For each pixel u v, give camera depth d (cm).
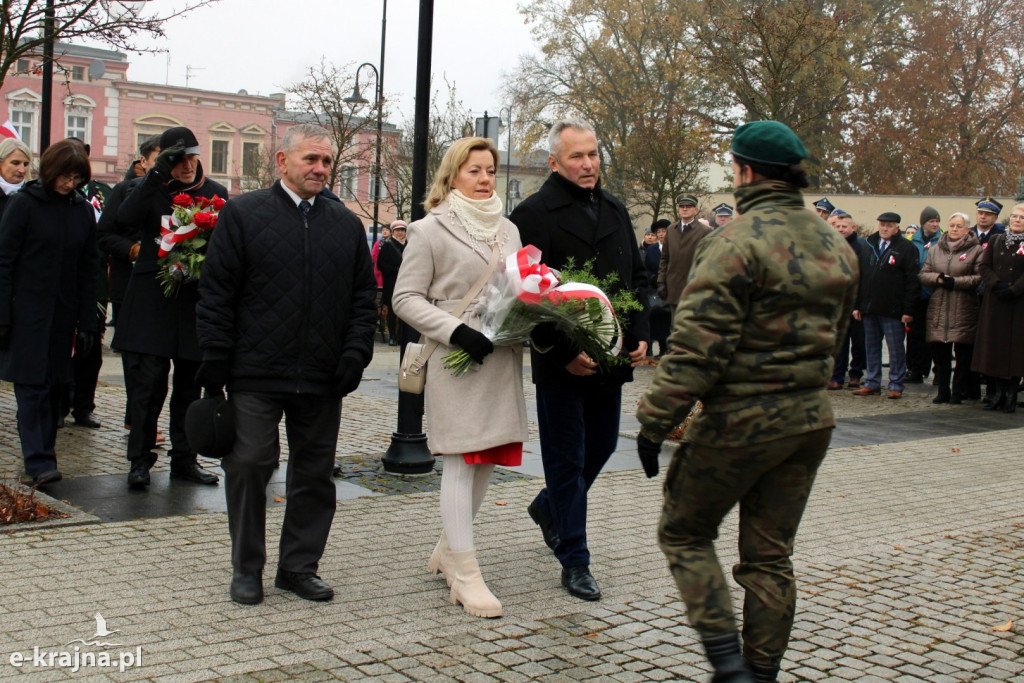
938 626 474
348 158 2500
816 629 465
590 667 408
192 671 387
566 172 511
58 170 653
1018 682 412
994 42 3862
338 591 492
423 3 747
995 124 3897
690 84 3788
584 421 528
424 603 479
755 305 346
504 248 490
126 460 763
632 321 522
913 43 3912
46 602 457
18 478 684
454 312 481
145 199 658
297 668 395
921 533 639
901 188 3959
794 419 346
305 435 484
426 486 718
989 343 1169
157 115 5228
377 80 2595
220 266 461
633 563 554
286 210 473
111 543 550
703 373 342
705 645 355
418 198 755
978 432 1044
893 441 978
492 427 477
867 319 1289
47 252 660
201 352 675
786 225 351
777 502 362
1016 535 642
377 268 1848
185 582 492
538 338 475
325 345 476
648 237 1753
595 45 4091
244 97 5409
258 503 471
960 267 1211
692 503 363
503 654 419
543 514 553
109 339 1758
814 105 3781
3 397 1056
